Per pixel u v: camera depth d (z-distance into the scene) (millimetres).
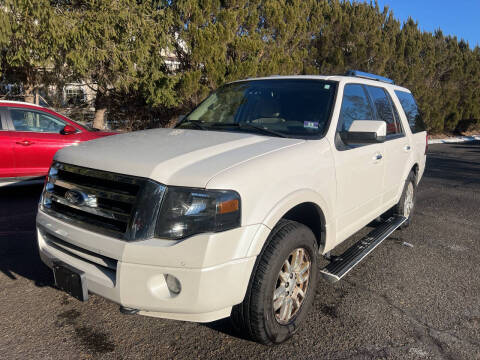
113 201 2420
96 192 2482
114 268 2348
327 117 3357
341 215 3373
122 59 9891
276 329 2637
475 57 24516
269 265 2473
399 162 4598
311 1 15148
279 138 3109
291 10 13039
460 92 22969
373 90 4316
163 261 2211
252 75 11016
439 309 3348
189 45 11219
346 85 3730
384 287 3729
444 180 9672
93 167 2541
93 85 13398
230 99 3947
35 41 8219
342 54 15781
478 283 3867
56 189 2799
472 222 6031
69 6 9195
